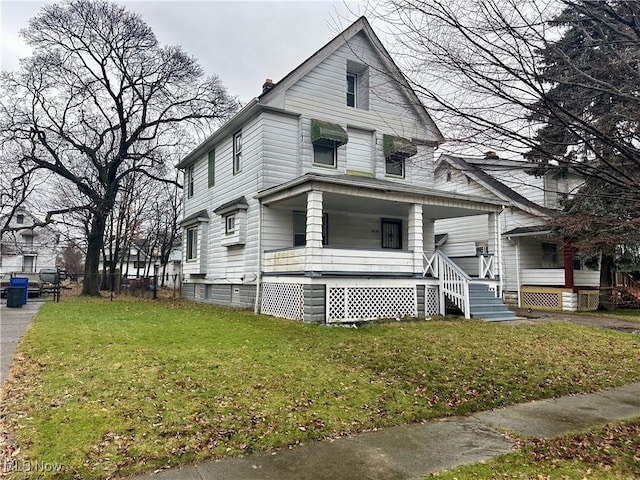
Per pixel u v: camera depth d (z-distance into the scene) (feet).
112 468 11.44
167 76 73.77
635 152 11.25
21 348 24.07
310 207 35.47
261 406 16.30
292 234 45.42
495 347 27.32
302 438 14.07
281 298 39.60
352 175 48.62
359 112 49.90
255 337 28.99
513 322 38.58
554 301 56.13
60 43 66.90
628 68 10.82
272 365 21.86
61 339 26.66
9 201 80.79
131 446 12.64
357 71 51.34
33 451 12.01
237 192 49.60
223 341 27.37
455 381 20.85
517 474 11.90
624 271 55.36
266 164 44.29
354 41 45.75
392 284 39.11
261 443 13.52
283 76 45.75
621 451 13.87
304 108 46.47
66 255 169.89
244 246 47.37
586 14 10.59
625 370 24.72
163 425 14.12
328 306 35.65
